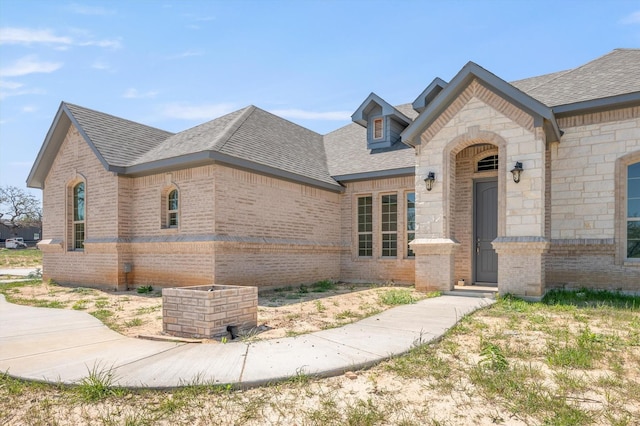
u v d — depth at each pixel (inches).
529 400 146.0
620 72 446.3
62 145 585.6
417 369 183.3
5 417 139.8
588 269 412.8
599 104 399.2
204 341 230.8
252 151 494.0
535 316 291.9
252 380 164.9
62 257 579.5
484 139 408.8
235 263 453.1
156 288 485.1
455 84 413.7
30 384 166.2
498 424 131.5
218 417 137.3
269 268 496.7
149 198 497.7
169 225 489.7
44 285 563.5
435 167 437.7
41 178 612.4
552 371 179.3
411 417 136.5
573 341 225.1
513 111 393.4
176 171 471.2
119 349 213.8
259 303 387.2
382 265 592.1
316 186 577.3
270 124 637.3
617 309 320.2
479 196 498.3
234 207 455.5
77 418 137.7
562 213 426.9
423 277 438.3
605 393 154.6
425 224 440.1
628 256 403.5
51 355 203.2
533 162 381.1
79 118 540.4
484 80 399.9
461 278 496.4
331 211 615.5
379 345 217.5
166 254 477.1
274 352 205.3
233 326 256.2
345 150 690.8
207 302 242.5
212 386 159.8
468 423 132.2
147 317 314.8
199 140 508.7
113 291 491.8
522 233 381.7
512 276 383.9
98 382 158.9
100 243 511.8
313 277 570.3
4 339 237.5
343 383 168.6
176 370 177.8
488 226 490.9
